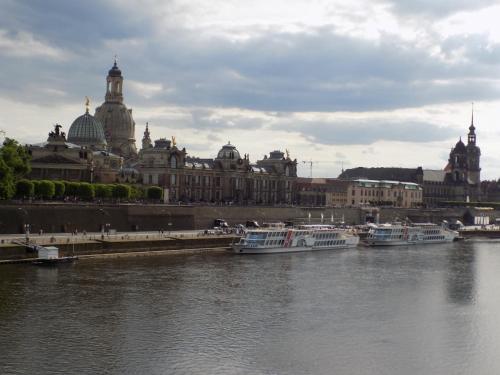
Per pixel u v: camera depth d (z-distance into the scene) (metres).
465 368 68.25
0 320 79.81
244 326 81.44
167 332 77.75
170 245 149.25
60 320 80.81
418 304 97.00
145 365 66.31
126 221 171.00
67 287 99.12
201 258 140.38
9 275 106.94
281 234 160.12
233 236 166.12
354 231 199.12
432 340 77.81
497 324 86.00
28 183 160.75
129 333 76.69
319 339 76.94
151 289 100.56
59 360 66.94
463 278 123.12
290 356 70.44
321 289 106.38
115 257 134.12
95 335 75.44
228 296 98.06
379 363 69.06
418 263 145.75
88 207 161.62
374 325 83.88
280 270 126.19
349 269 131.38
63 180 194.62
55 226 153.12
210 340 75.12
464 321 87.25
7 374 62.78
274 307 91.81
